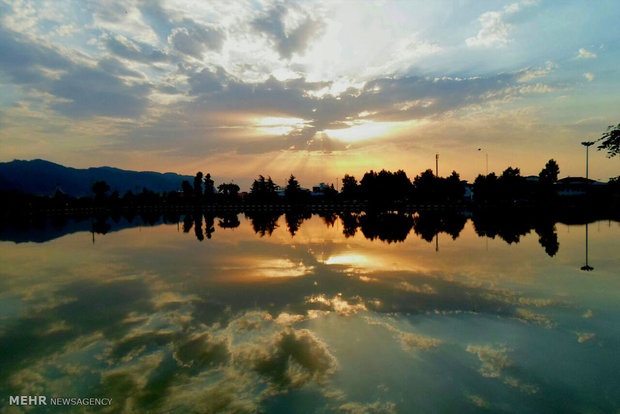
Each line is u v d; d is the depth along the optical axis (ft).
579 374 19.63
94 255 57.36
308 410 17.31
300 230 89.15
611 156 64.39
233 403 17.95
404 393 18.42
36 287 38.65
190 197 250.78
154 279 41.32
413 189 193.36
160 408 17.72
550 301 30.63
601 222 94.27
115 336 25.79
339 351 22.90
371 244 62.75
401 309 29.81
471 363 21.12
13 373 21.21
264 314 29.40
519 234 71.41
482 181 182.91
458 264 45.09
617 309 28.45
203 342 24.53
